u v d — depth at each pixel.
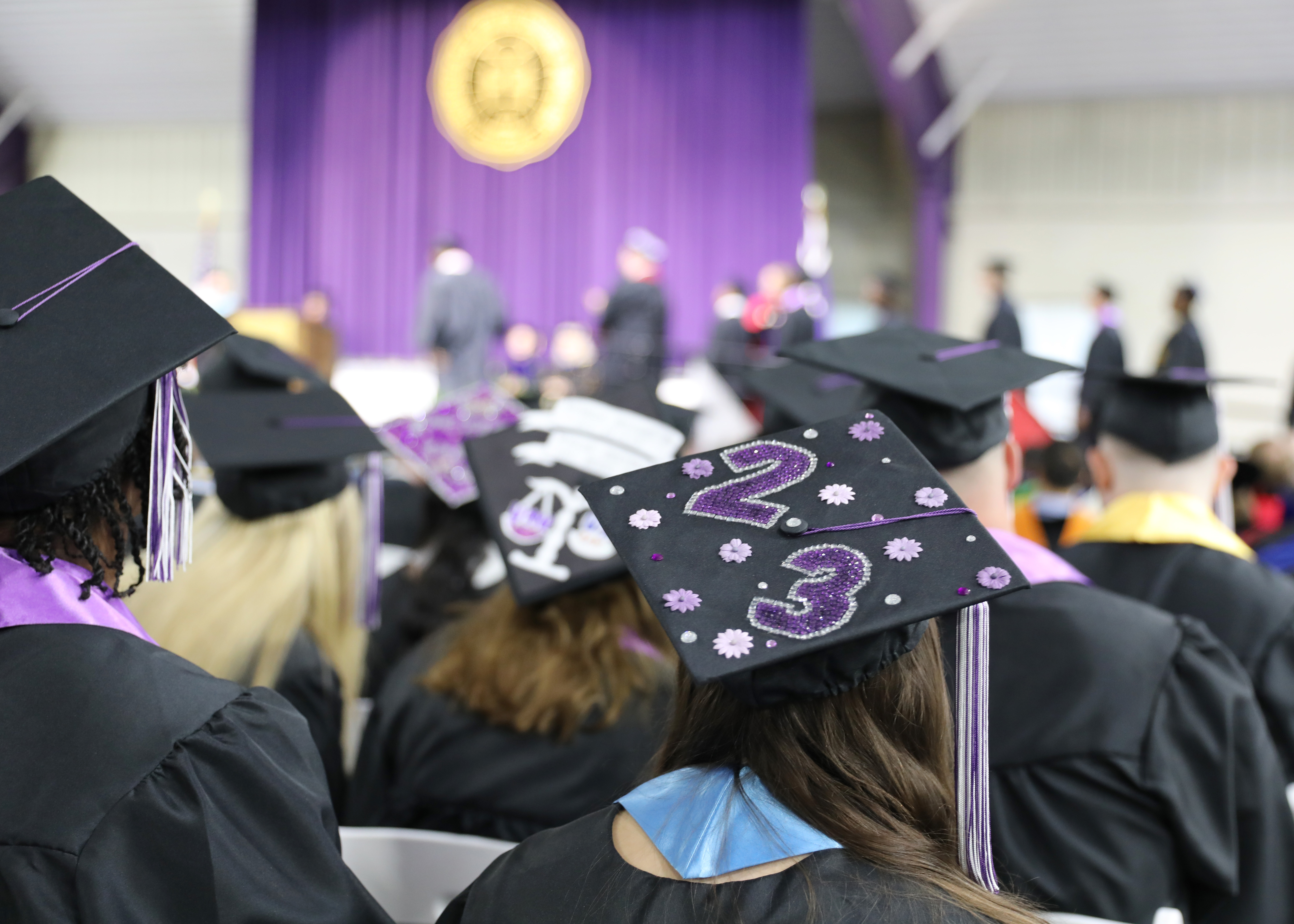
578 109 12.23
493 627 1.74
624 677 1.67
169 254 16.38
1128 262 13.73
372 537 2.33
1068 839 1.56
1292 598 2.11
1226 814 1.58
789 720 0.99
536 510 1.85
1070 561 2.32
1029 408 5.89
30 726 1.03
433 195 12.63
